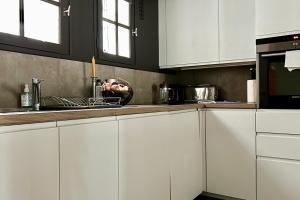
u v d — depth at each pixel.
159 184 1.60
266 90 2.05
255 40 2.24
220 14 2.45
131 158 1.35
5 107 1.43
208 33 2.52
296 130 1.84
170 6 2.74
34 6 1.65
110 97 1.72
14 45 1.49
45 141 0.91
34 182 0.87
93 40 2.04
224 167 2.14
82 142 1.06
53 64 1.71
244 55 2.33
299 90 1.95
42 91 1.63
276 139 1.92
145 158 1.47
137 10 2.53
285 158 1.89
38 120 0.89
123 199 1.29
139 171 1.41
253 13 2.29
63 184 0.97
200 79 2.92
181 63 2.67
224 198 2.20
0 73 1.41
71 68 1.84
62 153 0.97
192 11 2.61
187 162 1.97
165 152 1.67
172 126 1.77
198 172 2.15
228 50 2.41
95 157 1.12
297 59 1.91
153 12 2.75
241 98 2.69
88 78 1.97
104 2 2.18
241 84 2.69
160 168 1.61
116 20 2.29
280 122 1.91
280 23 2.02
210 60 2.51
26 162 0.85
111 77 2.20
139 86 2.53
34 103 1.45
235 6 2.38
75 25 1.89
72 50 1.86
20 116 0.83
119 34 2.34
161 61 2.79
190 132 2.02
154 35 2.76
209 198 2.26
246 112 2.05
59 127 0.97
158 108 1.59
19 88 1.50
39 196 0.89
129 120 1.35
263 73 2.08
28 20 1.62
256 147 2.00
